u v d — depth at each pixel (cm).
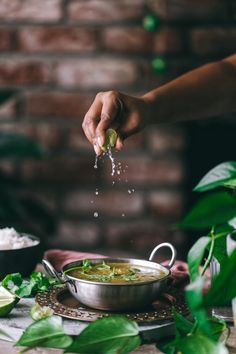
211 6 270
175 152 272
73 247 275
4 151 236
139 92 272
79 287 123
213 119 272
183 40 271
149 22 268
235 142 274
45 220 271
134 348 107
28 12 270
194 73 165
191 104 161
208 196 97
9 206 243
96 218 274
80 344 106
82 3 269
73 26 270
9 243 154
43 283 137
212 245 115
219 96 166
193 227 97
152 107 153
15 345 111
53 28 271
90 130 147
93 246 274
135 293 121
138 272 133
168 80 272
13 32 271
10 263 149
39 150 238
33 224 271
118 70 271
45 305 124
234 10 270
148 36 270
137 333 108
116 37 270
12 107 273
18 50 272
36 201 274
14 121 273
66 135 273
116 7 269
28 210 258
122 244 273
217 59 272
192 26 271
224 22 271
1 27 271
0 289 130
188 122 272
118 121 147
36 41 271
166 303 130
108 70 271
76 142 273
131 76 271
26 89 273
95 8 269
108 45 271
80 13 270
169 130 272
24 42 271
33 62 272
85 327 113
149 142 272
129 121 148
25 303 134
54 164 274
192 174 274
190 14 270
